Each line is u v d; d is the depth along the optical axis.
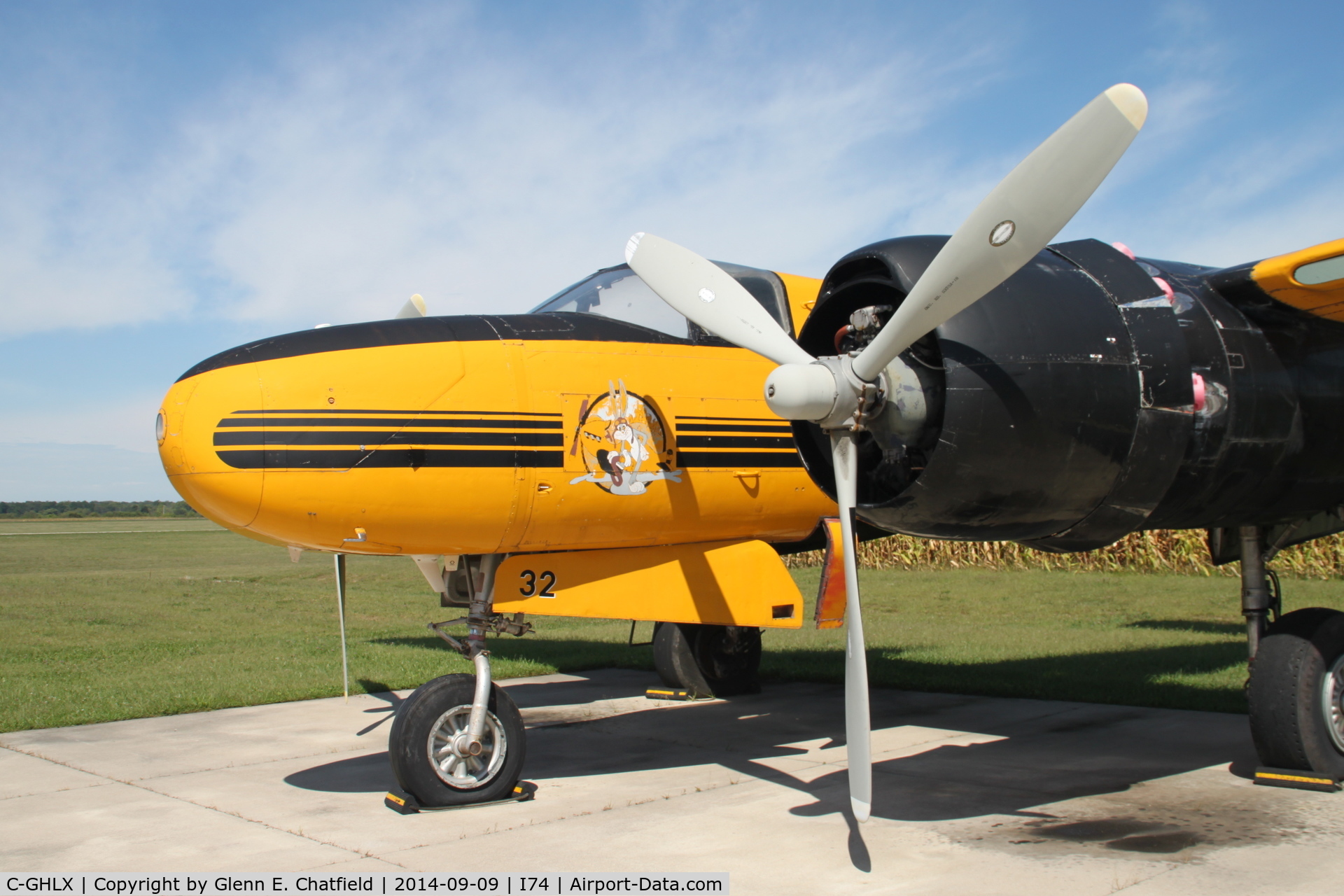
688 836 4.29
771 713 7.46
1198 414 4.77
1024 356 4.18
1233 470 4.98
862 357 4.13
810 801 4.85
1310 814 4.45
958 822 4.43
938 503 4.26
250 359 4.67
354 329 4.95
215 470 4.51
